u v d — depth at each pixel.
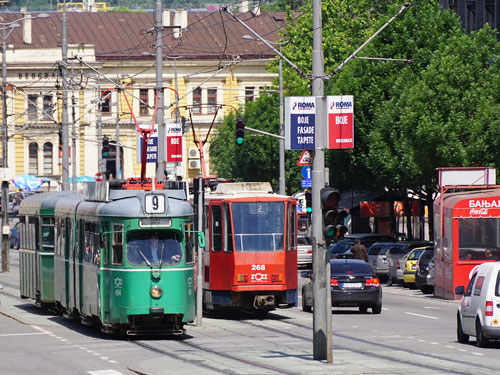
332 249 157.62
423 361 55.66
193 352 60.94
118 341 67.69
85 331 73.94
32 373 52.78
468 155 128.25
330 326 54.47
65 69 140.62
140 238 68.25
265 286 83.12
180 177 154.75
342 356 58.09
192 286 69.44
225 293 83.50
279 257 83.50
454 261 104.75
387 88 145.25
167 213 68.50
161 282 67.75
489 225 104.44
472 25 171.12
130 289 67.38
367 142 149.12
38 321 80.69
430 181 136.00
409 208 158.00
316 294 55.53
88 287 72.44
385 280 144.38
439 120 130.50
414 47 142.38
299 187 191.62
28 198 93.88
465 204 104.12
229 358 57.69
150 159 114.44
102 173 168.12
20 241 95.06
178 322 69.44
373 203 183.12
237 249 83.19
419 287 118.56
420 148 131.00
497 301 61.75
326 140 55.97
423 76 133.12
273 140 192.25
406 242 138.50
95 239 71.06
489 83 132.00
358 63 148.00
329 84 158.50
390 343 65.81
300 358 57.09
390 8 144.88
